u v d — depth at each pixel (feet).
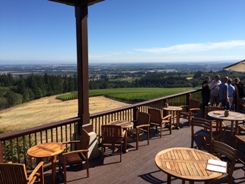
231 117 15.55
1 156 10.81
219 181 8.85
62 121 13.41
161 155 9.32
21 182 7.93
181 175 7.68
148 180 11.47
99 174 12.15
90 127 14.56
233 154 8.82
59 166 12.26
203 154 9.45
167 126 21.29
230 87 25.59
